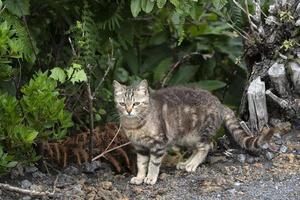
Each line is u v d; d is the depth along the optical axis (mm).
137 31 7828
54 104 5367
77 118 6562
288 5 6168
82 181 5582
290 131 6234
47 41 7121
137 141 5637
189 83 8250
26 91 5367
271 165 5750
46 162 6016
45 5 6805
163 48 8875
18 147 5465
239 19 6395
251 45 6355
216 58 8719
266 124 6246
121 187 5539
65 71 5770
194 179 5582
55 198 5238
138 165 5754
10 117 5309
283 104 6148
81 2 6750
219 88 8352
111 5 6754
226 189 5348
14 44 5281
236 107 8148
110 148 6242
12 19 5848
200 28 8633
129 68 8664
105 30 6867
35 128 5453
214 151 6199
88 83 5715
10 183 5496
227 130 6180
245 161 5883
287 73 6164
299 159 5801
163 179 5672
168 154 6691
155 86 8375
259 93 6141
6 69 5520
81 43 5895
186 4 5738
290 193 5207
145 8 5609
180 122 5785
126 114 5508
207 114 5910
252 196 5191
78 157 5980
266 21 6250
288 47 6000
